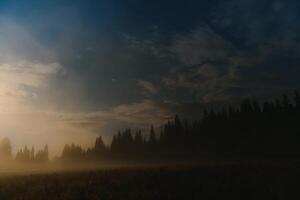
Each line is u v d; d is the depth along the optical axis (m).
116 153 100.06
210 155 67.38
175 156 77.25
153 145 94.44
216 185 19.19
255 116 71.62
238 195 16.84
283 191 17.20
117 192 18.89
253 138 62.66
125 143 102.00
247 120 71.56
